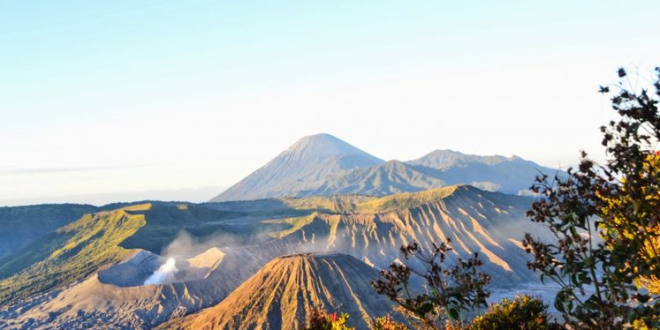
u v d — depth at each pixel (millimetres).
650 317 5609
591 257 6117
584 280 6148
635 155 5598
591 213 6082
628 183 5680
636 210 5574
